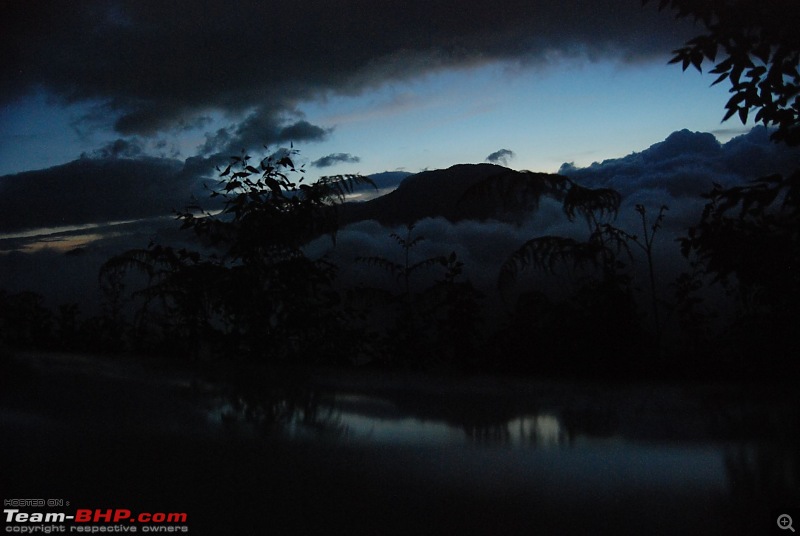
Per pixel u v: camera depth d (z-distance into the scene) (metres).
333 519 1.38
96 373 3.56
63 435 2.08
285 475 1.70
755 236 3.34
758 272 3.34
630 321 5.62
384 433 2.24
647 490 1.59
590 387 3.60
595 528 1.35
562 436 2.22
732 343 5.20
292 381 3.57
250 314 5.79
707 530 1.33
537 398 3.12
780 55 2.99
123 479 1.65
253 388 3.21
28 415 2.37
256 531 1.33
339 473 1.72
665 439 2.16
